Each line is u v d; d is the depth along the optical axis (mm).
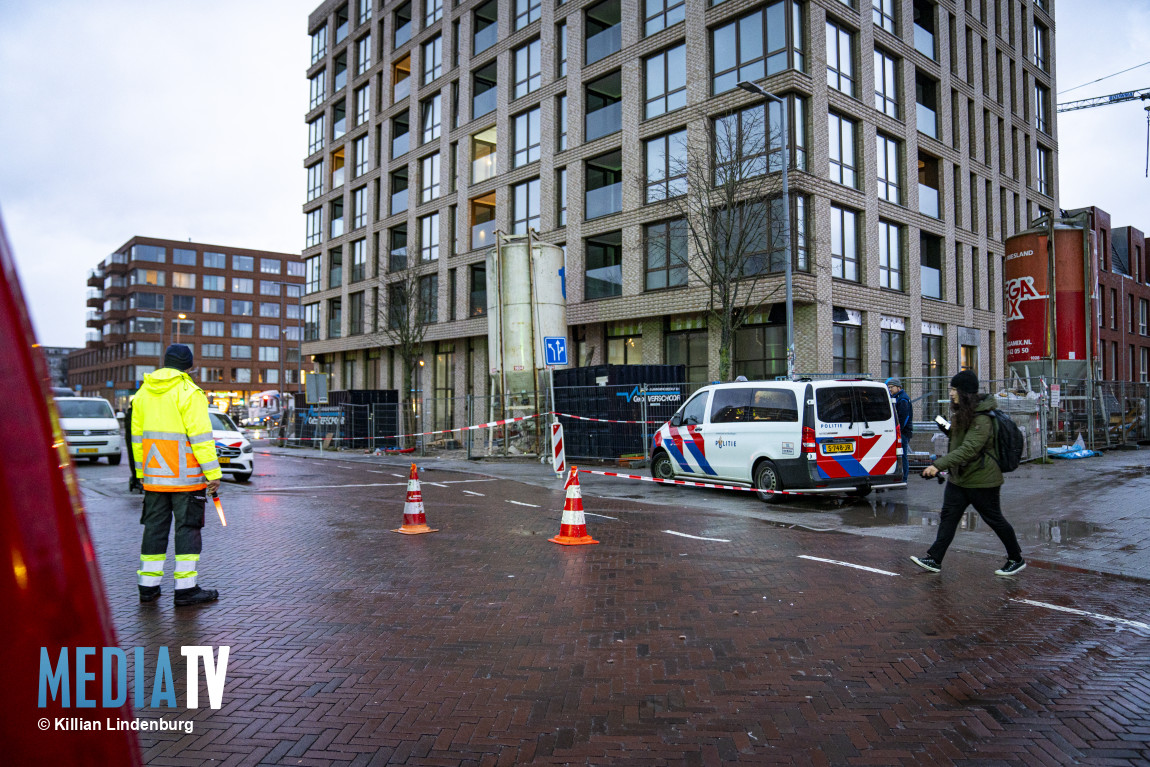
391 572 6641
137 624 5086
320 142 42062
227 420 15820
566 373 19562
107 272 89875
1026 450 15406
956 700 3787
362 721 3551
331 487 14102
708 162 18344
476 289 30156
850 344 20719
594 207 24844
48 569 970
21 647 948
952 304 24969
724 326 16859
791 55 19219
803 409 10578
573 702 3771
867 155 21469
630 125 23359
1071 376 18219
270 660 4379
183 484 5613
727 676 4117
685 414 12938
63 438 1048
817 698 3816
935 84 25078
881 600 5648
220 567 6902
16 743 946
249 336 90375
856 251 21266
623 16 23797
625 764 3139
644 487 13648
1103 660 4348
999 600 5648
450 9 31578
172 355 5781
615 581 6262
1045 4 33531
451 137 31406
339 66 40656
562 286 20812
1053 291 18281
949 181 25094
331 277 40594
